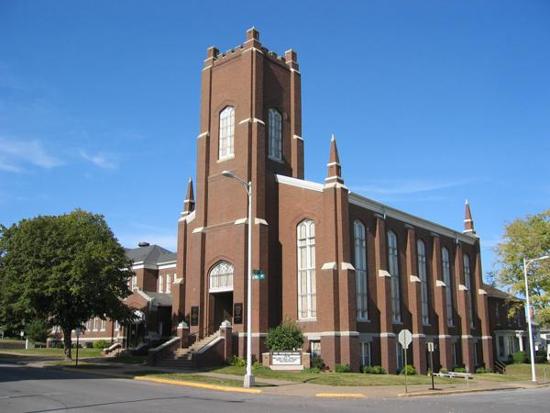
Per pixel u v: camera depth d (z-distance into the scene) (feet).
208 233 154.10
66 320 162.61
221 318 153.28
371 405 73.20
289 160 163.53
